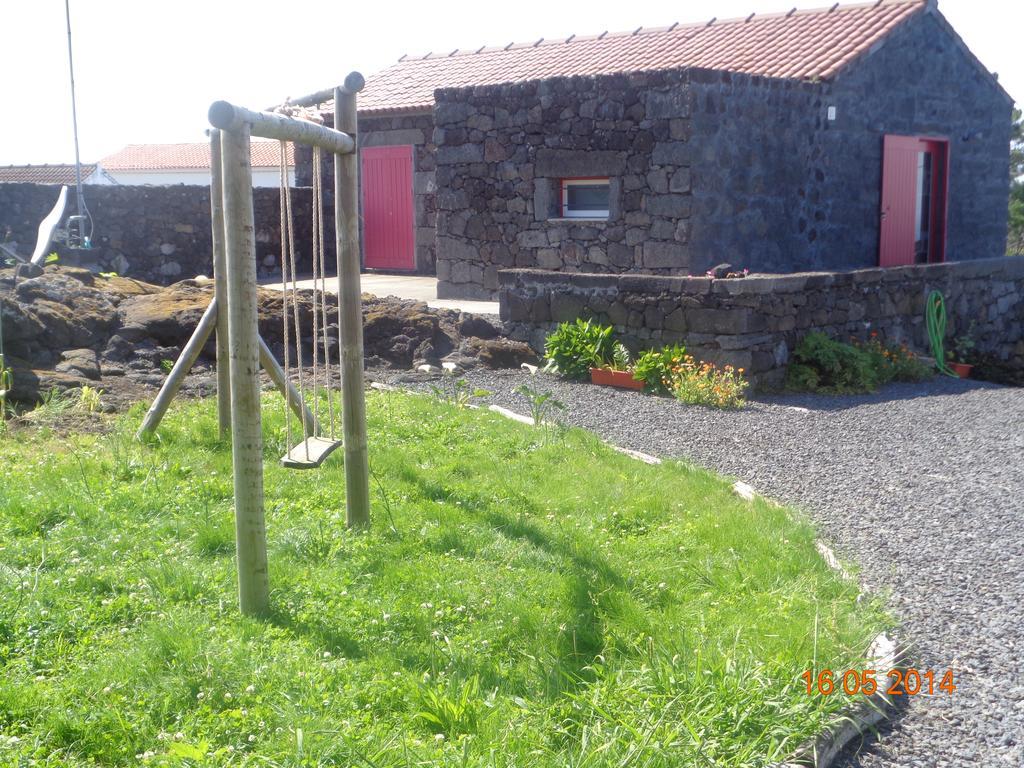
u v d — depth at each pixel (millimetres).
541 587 4434
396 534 5055
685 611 4285
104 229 14555
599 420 8570
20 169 36219
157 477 5699
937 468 7129
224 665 3484
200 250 15539
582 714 3393
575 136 12695
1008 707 3801
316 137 4672
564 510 5656
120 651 3566
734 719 3391
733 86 12125
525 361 10922
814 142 13539
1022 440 8039
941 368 12023
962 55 16281
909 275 11836
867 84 14391
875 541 5574
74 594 4039
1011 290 14000
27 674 3428
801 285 10234
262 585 4047
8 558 4367
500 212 13602
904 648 4207
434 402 8273
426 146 16812
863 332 11219
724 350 9672
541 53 18422
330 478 5957
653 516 5582
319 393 8312
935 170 16328
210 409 7535
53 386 7719
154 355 9156
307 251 17656
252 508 3998
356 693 3416
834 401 9656
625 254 12414
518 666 3775
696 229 11820
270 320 10188
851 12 15555
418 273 17234
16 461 6035
